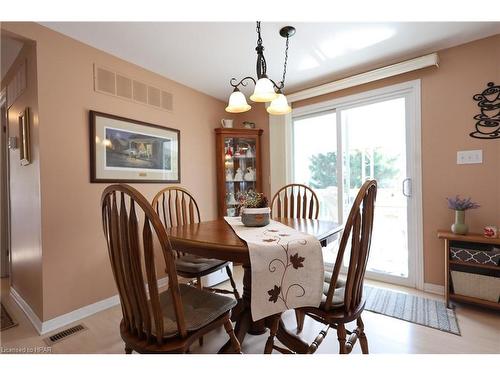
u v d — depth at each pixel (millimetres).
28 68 1939
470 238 1920
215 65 2535
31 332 1816
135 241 902
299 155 3295
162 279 2660
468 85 2150
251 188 3473
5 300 2340
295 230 1454
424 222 2383
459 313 1956
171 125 2838
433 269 2344
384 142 2662
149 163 2584
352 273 1121
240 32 1981
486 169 2090
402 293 2338
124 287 990
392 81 2529
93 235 2121
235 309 1735
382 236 2688
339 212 2932
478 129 2117
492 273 1901
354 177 2859
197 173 3152
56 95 1917
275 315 1339
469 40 2131
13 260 2420
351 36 2061
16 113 2227
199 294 1303
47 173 1865
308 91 2959
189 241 1241
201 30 1949
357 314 1166
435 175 2316
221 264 1881
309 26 1920
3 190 2953
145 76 2576
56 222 1908
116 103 2314
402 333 1715
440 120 2281
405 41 2143
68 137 1981
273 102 1755
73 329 1856
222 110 3543
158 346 944
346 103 2846
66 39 1981
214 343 1680
